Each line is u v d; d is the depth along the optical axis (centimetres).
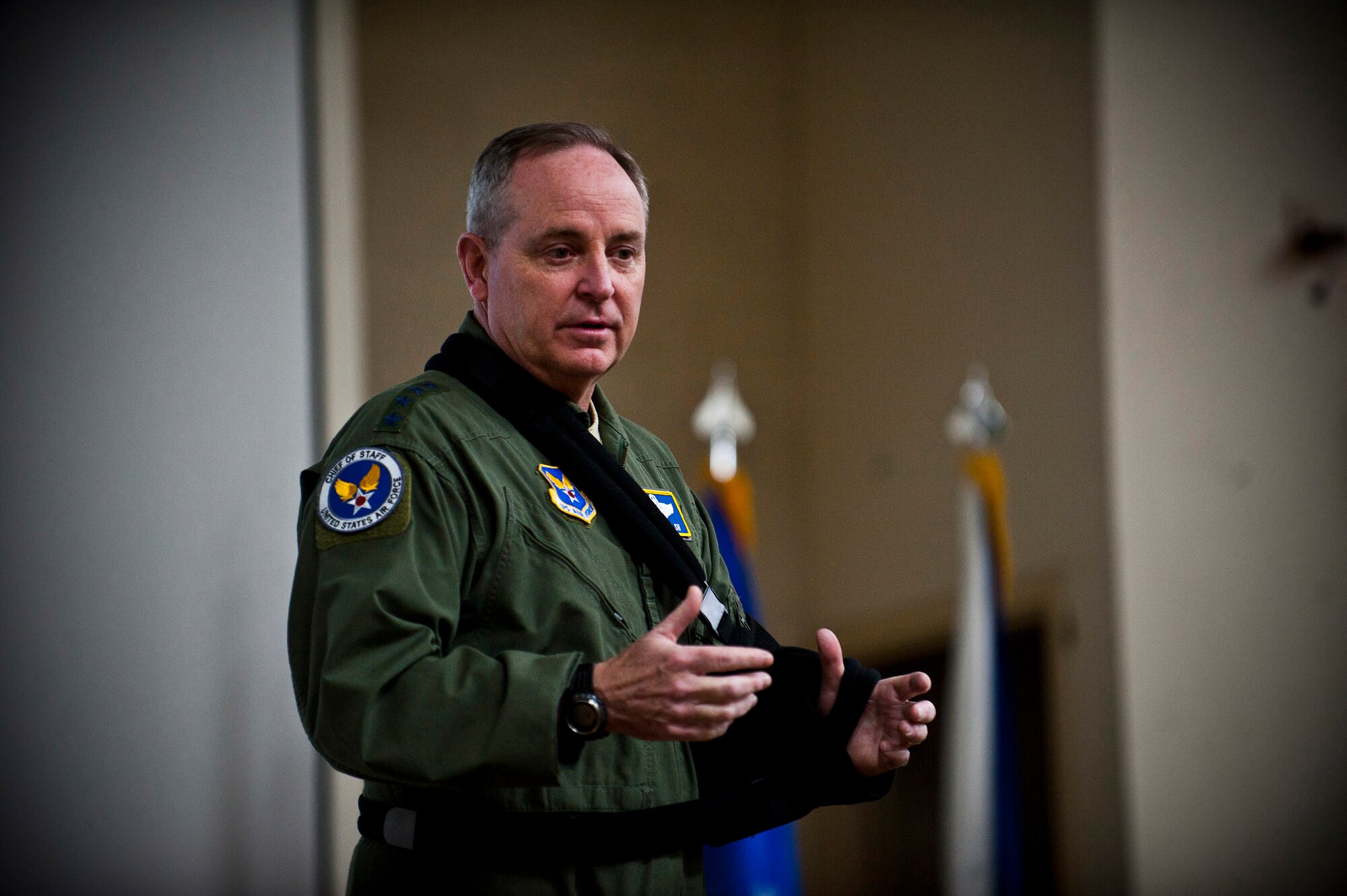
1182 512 1608
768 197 1894
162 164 871
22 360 808
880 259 1814
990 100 1688
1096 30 1580
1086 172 1584
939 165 1748
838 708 463
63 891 805
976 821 1523
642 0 1789
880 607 1764
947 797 1625
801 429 1881
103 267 842
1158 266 1603
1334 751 1691
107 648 828
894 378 1781
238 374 900
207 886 860
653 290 1778
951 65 1731
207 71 900
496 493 410
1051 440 1619
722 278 1839
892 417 1781
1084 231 1587
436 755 361
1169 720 1581
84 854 813
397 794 421
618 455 477
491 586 406
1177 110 1631
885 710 463
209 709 870
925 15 1767
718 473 1543
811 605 1847
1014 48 1666
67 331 824
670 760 430
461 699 366
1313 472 1706
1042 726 1605
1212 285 1644
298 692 404
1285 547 1683
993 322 1677
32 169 818
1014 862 1510
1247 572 1652
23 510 805
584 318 436
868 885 1723
